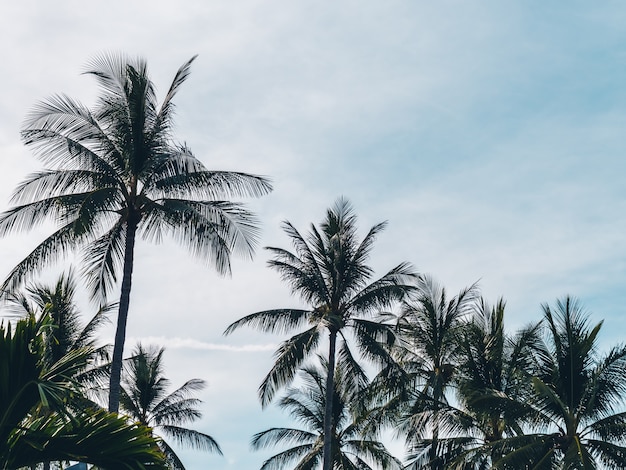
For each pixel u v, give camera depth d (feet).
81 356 36.04
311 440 144.66
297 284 115.34
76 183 86.99
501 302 108.58
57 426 34.53
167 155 86.89
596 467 91.20
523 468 95.61
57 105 86.22
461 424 110.01
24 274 87.25
